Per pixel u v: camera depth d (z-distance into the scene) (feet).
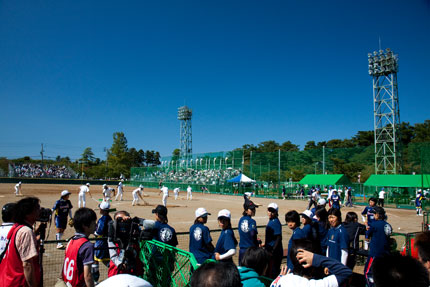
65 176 252.21
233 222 53.83
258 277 10.14
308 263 9.11
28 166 247.50
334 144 234.38
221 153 153.99
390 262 6.64
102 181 237.45
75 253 11.96
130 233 15.65
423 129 183.62
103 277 22.66
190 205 84.17
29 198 12.00
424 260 8.10
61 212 32.12
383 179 95.09
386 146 132.36
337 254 16.46
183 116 291.17
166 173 191.11
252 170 144.77
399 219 65.26
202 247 17.53
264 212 70.90
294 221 17.75
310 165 126.62
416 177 89.71
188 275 14.01
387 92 136.05
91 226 12.55
